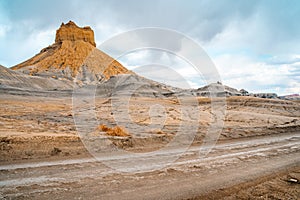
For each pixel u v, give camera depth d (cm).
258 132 2472
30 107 4050
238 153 1319
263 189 732
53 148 1204
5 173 812
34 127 1939
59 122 2378
